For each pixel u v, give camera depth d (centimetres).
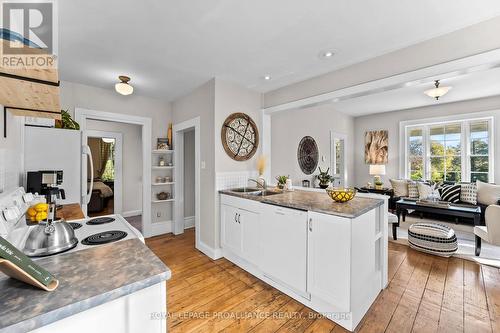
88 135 458
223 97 302
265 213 228
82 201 301
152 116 386
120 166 500
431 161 527
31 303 59
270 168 355
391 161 583
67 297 62
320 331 167
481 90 399
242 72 276
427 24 181
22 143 212
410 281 229
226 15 170
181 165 405
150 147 384
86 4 154
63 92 300
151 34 195
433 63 198
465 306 189
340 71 263
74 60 242
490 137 448
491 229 255
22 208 142
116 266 81
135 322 72
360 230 175
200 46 216
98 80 299
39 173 210
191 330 168
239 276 249
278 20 177
